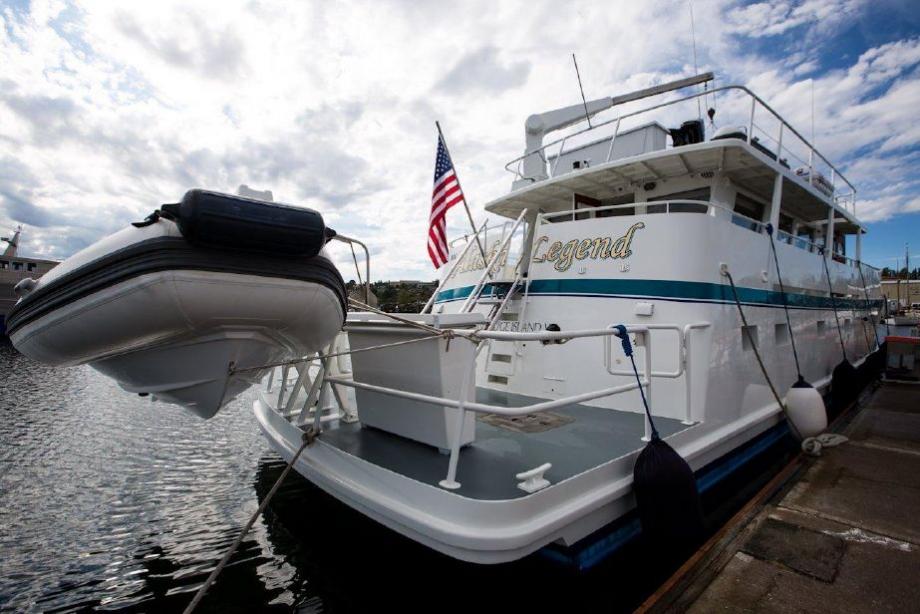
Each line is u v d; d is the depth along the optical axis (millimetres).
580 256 5723
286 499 5570
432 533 2699
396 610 3504
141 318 2641
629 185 6863
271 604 3672
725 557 3578
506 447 3848
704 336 4812
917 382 12453
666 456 3352
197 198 2422
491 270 6480
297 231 2686
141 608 3680
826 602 3004
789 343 6977
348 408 4723
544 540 2762
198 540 4688
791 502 4598
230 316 2764
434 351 3656
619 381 5211
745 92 5965
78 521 5137
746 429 5211
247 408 11117
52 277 2955
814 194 7785
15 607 3703
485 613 3348
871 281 14148
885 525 4066
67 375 15781
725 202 6426
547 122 8398
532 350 5910
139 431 8930
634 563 3551
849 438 7008
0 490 5996
